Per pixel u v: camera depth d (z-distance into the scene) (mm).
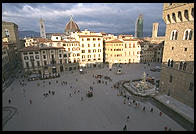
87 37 85062
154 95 45250
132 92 48500
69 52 81062
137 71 80750
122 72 78812
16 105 41031
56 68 78000
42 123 32594
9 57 74625
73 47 82000
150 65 96688
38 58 71000
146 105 40250
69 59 82000
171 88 43438
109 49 98750
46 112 37188
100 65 93000
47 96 47156
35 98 45625
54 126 31547
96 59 91188
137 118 34188
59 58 77938
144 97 44781
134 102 41750
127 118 33750
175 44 40719
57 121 33344
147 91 47656
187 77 37125
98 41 88812
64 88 54656
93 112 37094
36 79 65188
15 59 88000
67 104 41531
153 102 41969
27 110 38219
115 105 40656
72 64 83688
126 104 41156
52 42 76375
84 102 42719
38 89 53500
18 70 82875
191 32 35344
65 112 37188
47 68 74750
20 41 109875
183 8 35719
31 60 69312
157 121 32906
